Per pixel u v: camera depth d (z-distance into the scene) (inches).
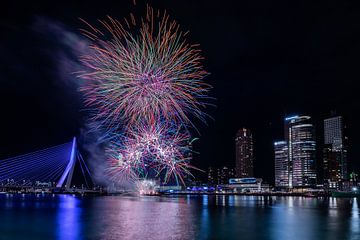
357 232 2368.4
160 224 2701.8
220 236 2159.2
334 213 4062.5
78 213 3759.8
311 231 2413.9
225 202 7214.6
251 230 2442.2
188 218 3243.1
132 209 4498.0
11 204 5516.7
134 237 2065.7
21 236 2146.9
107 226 2568.9
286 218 3348.9
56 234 2204.7
